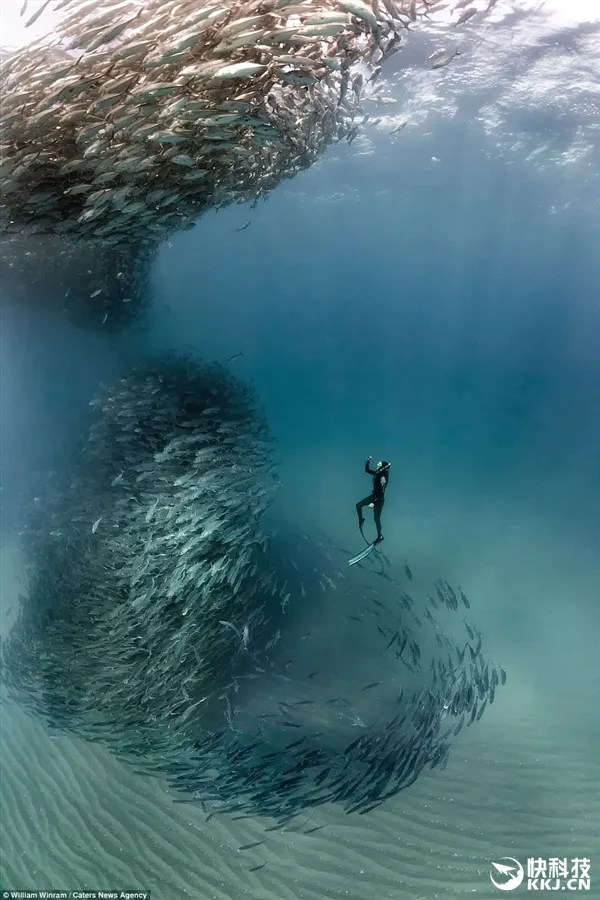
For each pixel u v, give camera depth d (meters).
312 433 23.58
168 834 5.78
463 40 14.59
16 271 11.15
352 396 28.58
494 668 7.43
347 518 12.05
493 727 6.55
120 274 11.09
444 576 9.71
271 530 8.96
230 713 6.35
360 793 5.91
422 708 6.70
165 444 8.60
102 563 7.24
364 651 7.56
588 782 5.95
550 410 22.77
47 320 12.55
